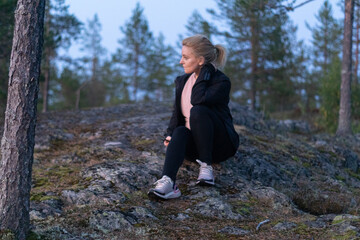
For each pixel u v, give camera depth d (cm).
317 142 641
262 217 289
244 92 2256
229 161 425
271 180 410
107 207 277
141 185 337
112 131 593
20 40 200
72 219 251
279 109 2981
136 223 254
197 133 316
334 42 2662
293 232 247
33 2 202
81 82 2959
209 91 314
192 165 388
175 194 307
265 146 532
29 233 212
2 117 546
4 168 200
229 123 336
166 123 628
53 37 1406
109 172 351
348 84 1064
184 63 324
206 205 296
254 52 2005
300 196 359
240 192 339
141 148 474
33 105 205
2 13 929
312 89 2405
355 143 856
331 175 493
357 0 1090
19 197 201
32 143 208
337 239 227
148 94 3491
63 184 343
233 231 249
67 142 555
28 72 202
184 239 230
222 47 331
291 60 2122
